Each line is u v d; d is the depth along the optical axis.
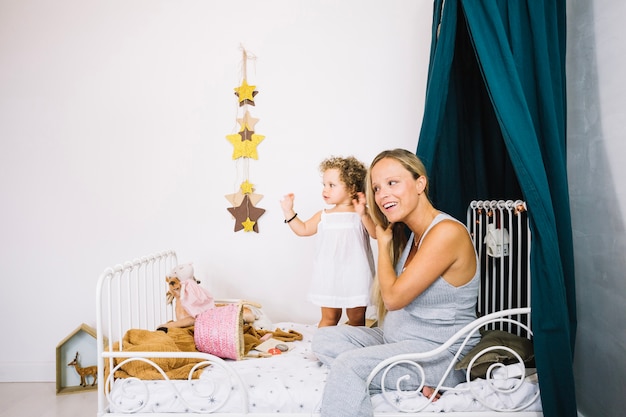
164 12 2.62
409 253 1.64
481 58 1.58
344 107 2.57
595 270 1.82
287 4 2.59
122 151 2.63
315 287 1.93
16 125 2.64
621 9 1.63
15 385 2.55
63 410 2.21
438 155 2.03
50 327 2.64
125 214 2.63
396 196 1.52
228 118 2.61
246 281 2.60
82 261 2.63
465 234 1.50
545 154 1.60
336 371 1.41
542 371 1.41
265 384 1.51
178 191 2.62
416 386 1.49
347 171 1.92
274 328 2.29
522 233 2.01
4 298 2.64
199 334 1.78
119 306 1.70
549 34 1.69
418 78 2.55
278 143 2.59
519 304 1.77
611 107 1.70
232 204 2.60
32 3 2.64
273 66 2.60
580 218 1.93
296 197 2.59
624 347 1.63
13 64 2.64
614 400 1.70
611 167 1.71
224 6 2.61
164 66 2.62
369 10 2.56
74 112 2.63
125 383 1.54
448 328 1.52
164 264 2.40
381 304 1.76
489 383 1.45
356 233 1.93
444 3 1.80
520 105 1.52
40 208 2.63
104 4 2.63
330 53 2.58
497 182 2.06
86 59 2.63
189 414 1.47
